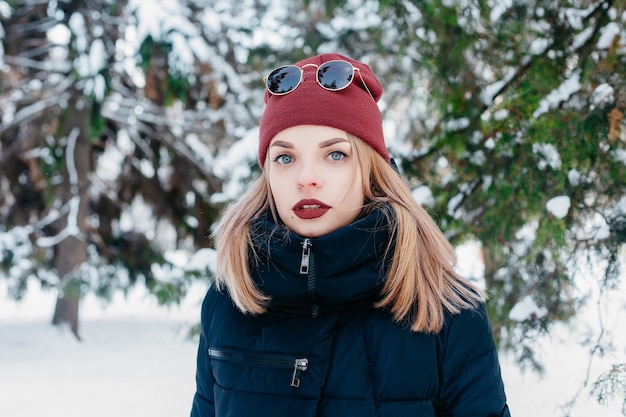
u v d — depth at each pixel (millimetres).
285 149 1366
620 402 3188
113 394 5664
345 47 5344
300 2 5879
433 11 3178
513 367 4555
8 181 8562
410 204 1416
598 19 2842
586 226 2930
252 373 1296
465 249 3721
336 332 1299
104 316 11781
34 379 6320
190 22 7273
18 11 8055
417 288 1304
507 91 3156
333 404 1243
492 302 3131
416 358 1263
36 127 8109
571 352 4320
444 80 3312
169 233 9766
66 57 8211
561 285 3031
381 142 1440
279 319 1342
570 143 2707
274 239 1331
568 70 3004
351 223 1358
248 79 7598
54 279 8961
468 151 3184
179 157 8570
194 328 4125
